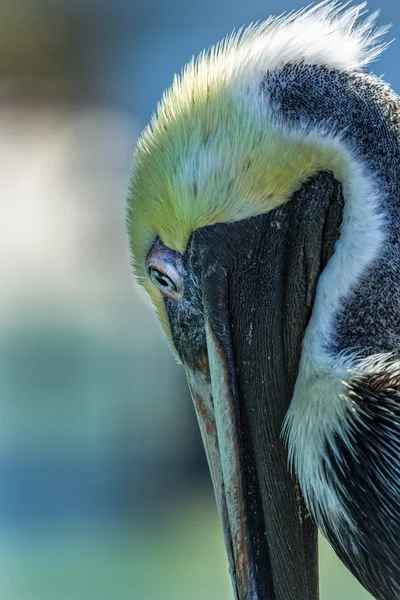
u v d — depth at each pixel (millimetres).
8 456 4926
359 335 3338
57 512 4496
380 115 3352
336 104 3354
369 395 3324
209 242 3367
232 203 3359
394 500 3314
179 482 4777
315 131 3348
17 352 5746
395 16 5066
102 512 4527
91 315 6180
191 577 3941
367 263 3340
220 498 3385
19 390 5441
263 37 3387
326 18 3398
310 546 3377
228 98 3359
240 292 3369
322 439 3330
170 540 4238
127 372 5461
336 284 3342
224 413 3369
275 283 3363
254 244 3363
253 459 3371
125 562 4082
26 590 3896
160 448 4918
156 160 3377
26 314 6301
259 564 3369
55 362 5719
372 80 3363
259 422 3371
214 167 3357
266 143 3352
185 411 4992
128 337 5891
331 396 3330
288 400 3369
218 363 3371
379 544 3320
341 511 3328
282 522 3369
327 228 3354
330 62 3365
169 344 3410
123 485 4727
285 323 3365
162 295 3396
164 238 3383
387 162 3346
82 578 3943
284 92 3357
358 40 3375
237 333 3371
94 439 5066
